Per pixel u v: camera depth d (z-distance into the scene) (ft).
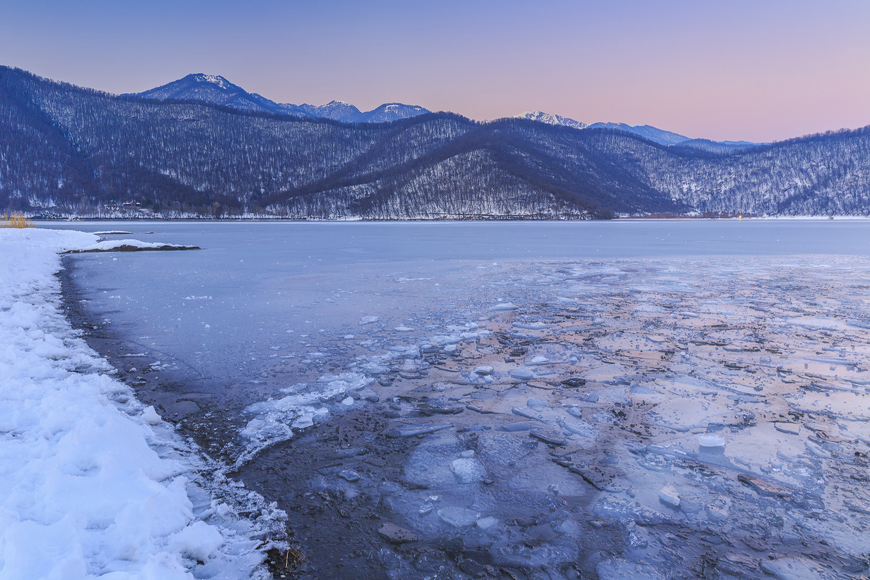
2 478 8.94
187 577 6.82
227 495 9.99
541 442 12.76
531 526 9.16
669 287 39.34
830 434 12.89
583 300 33.58
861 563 7.94
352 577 7.66
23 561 6.37
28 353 18.44
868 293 35.76
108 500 8.40
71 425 11.52
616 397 15.84
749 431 13.16
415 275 47.55
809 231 166.50
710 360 19.67
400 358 20.18
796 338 23.03
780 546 8.43
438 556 8.25
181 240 118.83
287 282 42.39
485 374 18.28
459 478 10.87
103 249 77.46
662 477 10.87
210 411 14.43
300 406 14.94
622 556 8.24
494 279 44.52
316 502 9.86
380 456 11.95
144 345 21.67
